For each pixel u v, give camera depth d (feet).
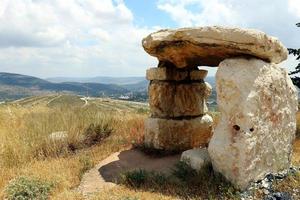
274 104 8.75
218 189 7.98
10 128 13.25
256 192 7.84
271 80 8.71
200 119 11.97
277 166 8.84
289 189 7.88
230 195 7.66
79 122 13.83
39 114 15.05
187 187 8.23
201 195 7.86
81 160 10.28
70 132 12.60
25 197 7.71
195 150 9.71
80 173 9.46
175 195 7.88
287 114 9.21
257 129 8.25
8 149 10.66
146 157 11.00
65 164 10.09
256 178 8.21
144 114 18.43
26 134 12.08
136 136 12.80
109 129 13.91
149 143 11.59
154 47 10.57
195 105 11.95
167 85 11.64
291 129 9.37
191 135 11.68
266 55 8.68
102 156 11.10
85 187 8.64
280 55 9.14
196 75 12.07
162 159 10.76
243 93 8.20
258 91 8.36
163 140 11.38
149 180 8.74
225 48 8.84
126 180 8.80
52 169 9.54
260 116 8.36
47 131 12.37
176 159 10.59
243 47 8.46
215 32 8.76
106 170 9.85
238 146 8.04
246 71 8.40
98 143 12.76
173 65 11.64
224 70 8.54
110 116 15.42
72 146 12.19
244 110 8.09
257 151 8.24
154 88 11.70
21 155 10.59
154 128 11.48
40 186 8.09
